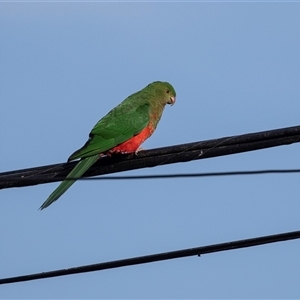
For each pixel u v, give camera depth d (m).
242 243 15.61
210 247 15.64
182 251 15.61
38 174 16.66
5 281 15.59
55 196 16.45
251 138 15.44
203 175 13.50
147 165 16.91
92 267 15.53
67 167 17.42
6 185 16.19
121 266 15.52
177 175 13.49
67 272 15.51
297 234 15.45
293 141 15.20
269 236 15.55
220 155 15.79
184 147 16.09
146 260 15.59
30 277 15.53
